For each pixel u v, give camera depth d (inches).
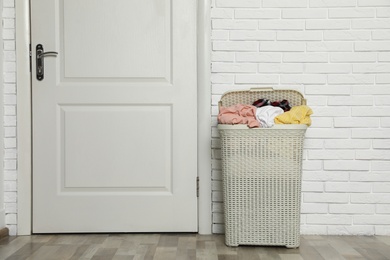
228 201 108.6
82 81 121.3
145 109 121.4
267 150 107.3
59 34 121.3
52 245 109.0
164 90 121.4
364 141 121.3
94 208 121.0
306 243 112.4
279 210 107.8
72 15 120.6
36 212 120.9
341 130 121.5
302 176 121.3
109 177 121.2
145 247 107.1
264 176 107.7
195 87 121.4
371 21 120.7
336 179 121.4
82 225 121.1
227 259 97.7
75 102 121.2
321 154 121.5
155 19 121.3
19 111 120.3
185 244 110.3
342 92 121.4
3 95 120.1
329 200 121.5
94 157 121.0
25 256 99.1
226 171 108.6
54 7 120.8
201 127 121.2
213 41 121.5
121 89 121.3
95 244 110.0
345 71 121.3
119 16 121.0
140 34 121.3
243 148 107.6
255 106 112.6
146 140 121.4
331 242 113.1
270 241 108.0
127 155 121.3
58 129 121.3
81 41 121.0
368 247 107.8
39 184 120.9
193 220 121.6
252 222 108.2
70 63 121.0
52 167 120.9
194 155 121.4
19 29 120.1
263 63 121.5
